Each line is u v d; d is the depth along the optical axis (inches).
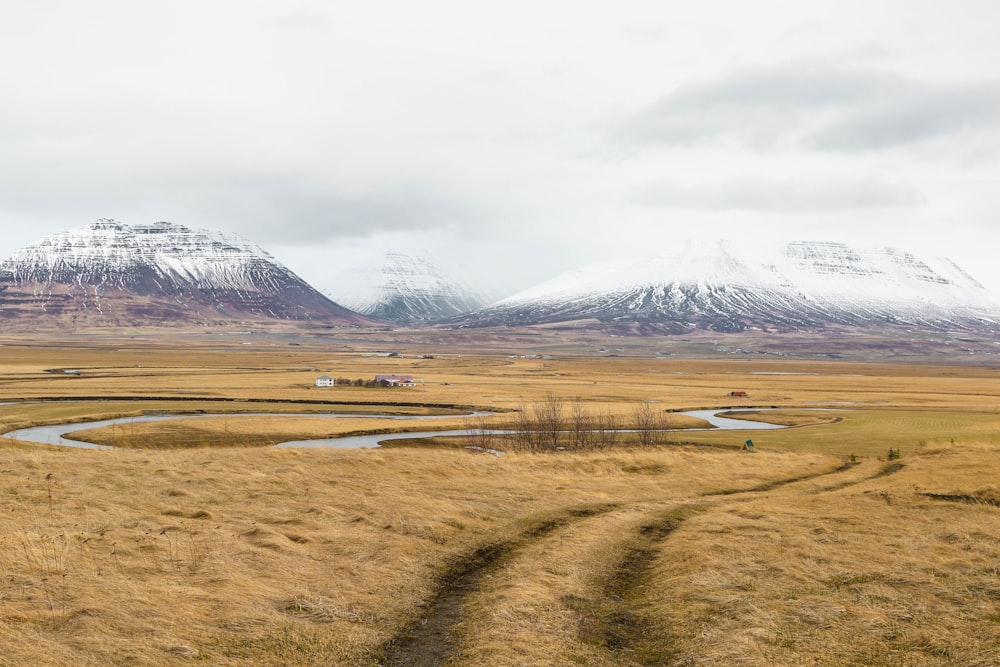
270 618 922.1
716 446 3447.3
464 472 2160.4
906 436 3737.7
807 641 891.4
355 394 6520.7
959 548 1346.0
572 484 2078.0
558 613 985.5
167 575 1047.0
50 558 1053.8
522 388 7618.1
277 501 1581.0
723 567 1206.9
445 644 893.2
